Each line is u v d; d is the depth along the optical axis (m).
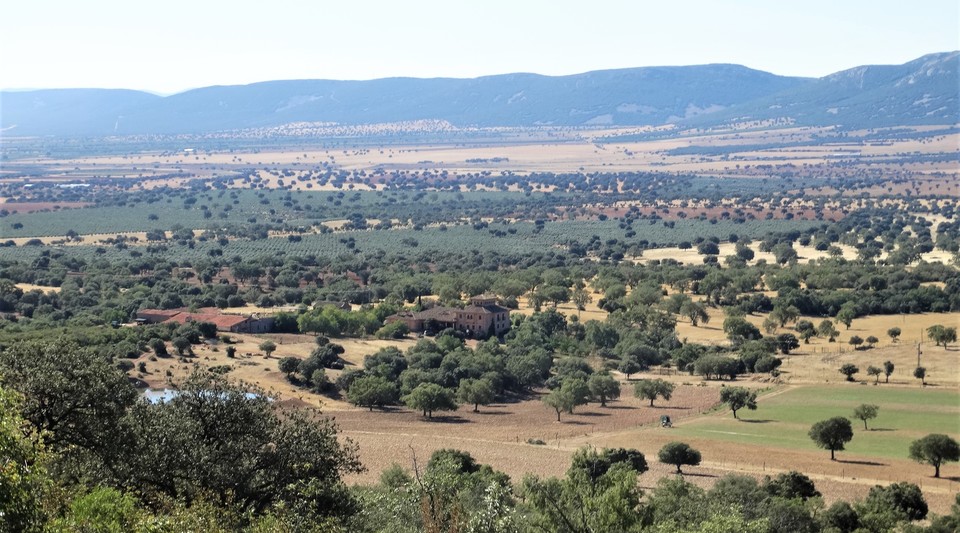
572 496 65.25
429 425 175.38
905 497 118.06
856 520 106.56
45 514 45.34
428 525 59.31
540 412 191.62
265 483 65.38
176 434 64.31
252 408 67.75
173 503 57.69
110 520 51.28
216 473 63.56
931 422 175.50
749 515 97.62
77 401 63.97
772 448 157.12
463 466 126.38
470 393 193.75
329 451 68.62
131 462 63.22
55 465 60.62
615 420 182.88
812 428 154.00
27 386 62.34
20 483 42.19
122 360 185.00
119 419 65.38
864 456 151.62
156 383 172.12
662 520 79.31
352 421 175.38
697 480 133.88
